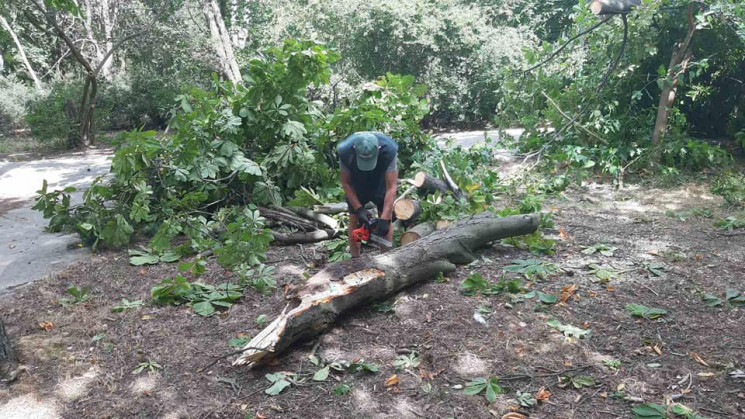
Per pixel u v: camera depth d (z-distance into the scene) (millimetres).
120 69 19891
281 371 3547
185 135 6344
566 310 4195
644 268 4961
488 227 5223
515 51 15875
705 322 3977
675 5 8680
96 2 19844
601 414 3059
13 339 4016
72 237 6383
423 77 15609
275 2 18422
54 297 4715
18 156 12930
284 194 6883
